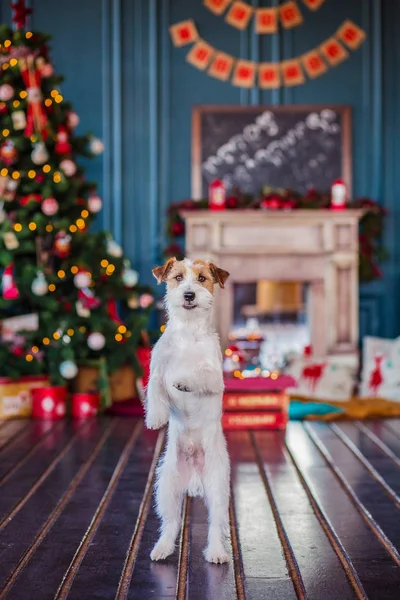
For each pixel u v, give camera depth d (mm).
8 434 5828
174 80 8555
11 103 6973
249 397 6043
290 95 8578
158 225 8570
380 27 8539
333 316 7984
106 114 8531
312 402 7012
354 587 2898
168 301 3037
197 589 2873
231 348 6309
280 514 3834
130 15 8547
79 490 4250
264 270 8016
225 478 3104
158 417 3000
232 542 3422
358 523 3684
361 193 8594
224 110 8500
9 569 3084
